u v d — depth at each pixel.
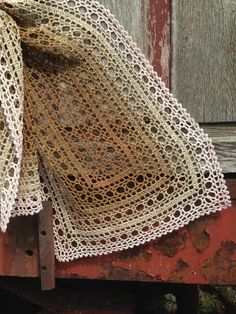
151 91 0.95
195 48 1.00
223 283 1.02
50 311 1.18
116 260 1.05
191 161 0.97
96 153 0.98
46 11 0.93
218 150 1.01
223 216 1.00
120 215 1.01
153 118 0.96
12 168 0.91
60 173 0.99
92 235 1.03
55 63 0.95
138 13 0.99
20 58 0.89
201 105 1.01
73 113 0.97
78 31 0.93
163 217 1.00
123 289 1.27
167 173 0.98
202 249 1.02
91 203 1.01
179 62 1.00
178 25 0.99
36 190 0.97
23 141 0.97
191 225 1.02
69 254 1.05
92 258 1.06
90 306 1.17
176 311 1.50
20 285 1.22
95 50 0.94
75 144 0.98
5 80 0.88
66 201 1.03
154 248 1.04
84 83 0.96
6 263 1.08
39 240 1.04
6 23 0.88
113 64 0.95
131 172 0.98
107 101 0.96
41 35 0.91
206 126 1.03
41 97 0.97
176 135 0.96
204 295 1.78
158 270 1.04
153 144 0.97
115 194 1.00
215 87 1.00
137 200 1.00
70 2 0.94
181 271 1.03
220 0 0.98
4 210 0.91
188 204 0.99
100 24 0.94
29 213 0.97
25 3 0.91
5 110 0.88
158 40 1.00
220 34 0.99
